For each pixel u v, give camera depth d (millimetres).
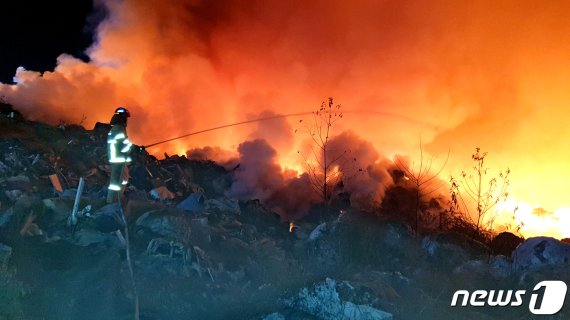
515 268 8477
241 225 10195
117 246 7004
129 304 5980
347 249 9070
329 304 6363
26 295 5344
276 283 7785
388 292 6969
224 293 7133
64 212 7422
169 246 7418
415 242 9680
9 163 8945
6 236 6277
